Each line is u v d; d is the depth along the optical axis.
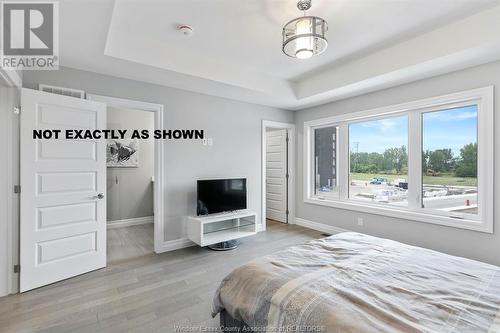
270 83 3.85
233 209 4.02
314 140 4.89
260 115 4.61
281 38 2.76
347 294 1.32
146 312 2.10
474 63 2.72
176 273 2.85
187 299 2.31
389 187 3.72
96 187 2.92
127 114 5.20
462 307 1.22
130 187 5.23
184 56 3.02
